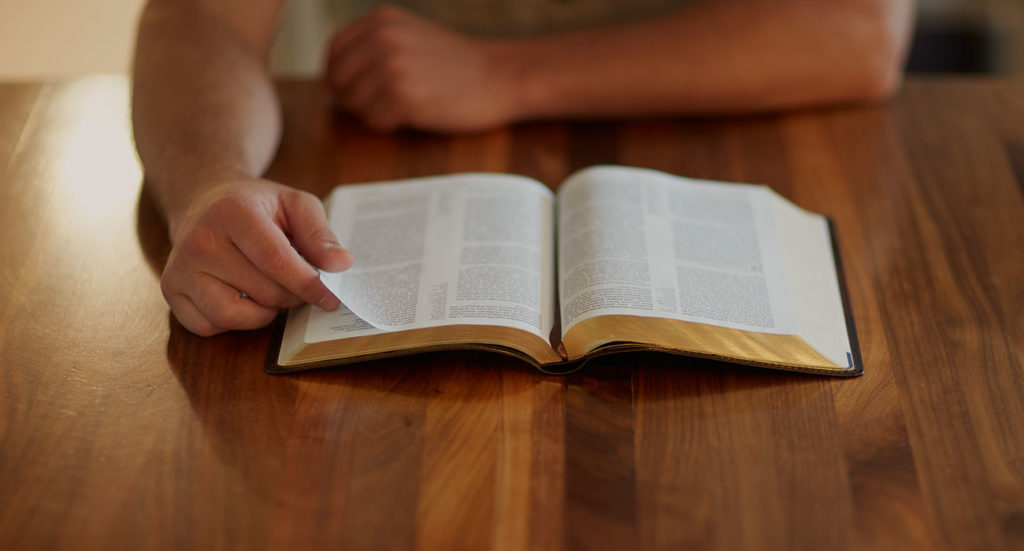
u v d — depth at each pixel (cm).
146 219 88
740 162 94
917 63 203
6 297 81
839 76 98
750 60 98
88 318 80
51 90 101
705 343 75
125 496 70
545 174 93
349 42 100
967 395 75
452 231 83
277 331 79
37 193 90
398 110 96
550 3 110
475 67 98
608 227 82
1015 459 71
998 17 204
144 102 93
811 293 80
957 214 88
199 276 77
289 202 80
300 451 72
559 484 70
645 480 71
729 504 69
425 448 72
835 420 73
